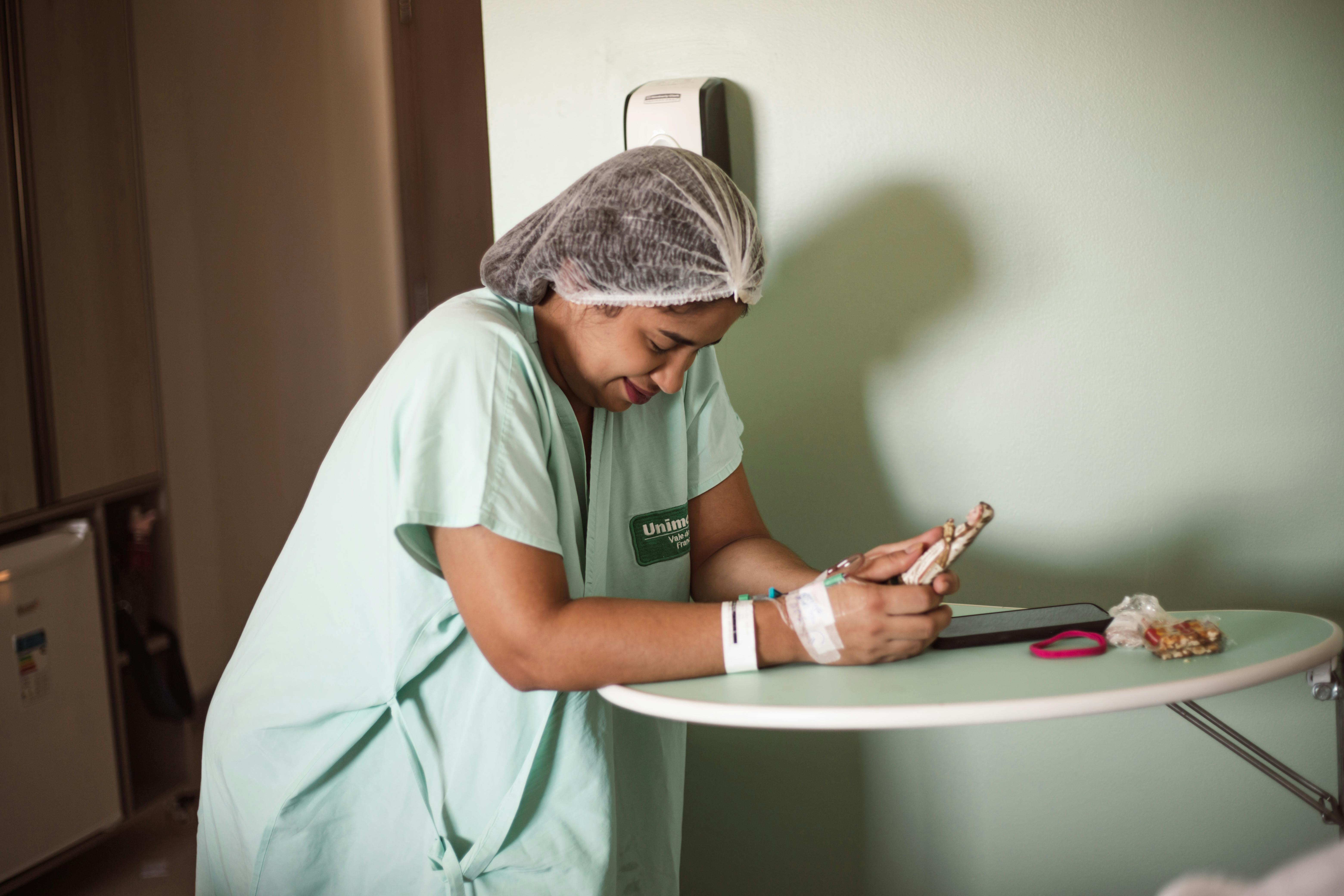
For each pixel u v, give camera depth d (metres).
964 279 1.32
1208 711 1.35
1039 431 1.33
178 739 2.49
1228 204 1.25
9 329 2.01
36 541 2.05
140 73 2.52
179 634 2.51
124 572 2.45
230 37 2.77
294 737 1.00
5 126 2.00
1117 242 1.28
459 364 0.89
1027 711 0.74
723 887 1.55
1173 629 0.86
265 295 2.90
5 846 1.95
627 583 1.10
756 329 1.40
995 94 1.28
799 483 1.42
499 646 0.85
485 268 0.99
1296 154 1.23
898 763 1.46
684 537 1.13
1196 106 1.24
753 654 0.85
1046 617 0.97
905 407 1.37
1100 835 1.41
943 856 1.46
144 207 2.39
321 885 1.03
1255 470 1.29
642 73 1.38
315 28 2.91
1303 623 0.92
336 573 0.97
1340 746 1.02
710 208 0.87
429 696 0.99
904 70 1.30
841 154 1.33
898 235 1.33
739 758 1.51
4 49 1.99
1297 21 1.20
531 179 1.44
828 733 1.47
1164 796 1.38
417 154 3.03
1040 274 1.30
